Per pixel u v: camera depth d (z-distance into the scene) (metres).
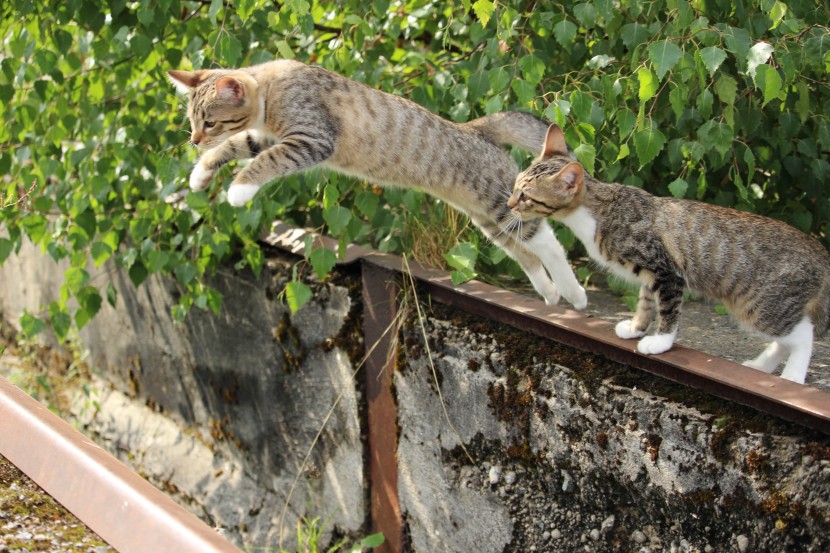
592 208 3.68
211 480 5.26
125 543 2.09
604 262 3.68
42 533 2.32
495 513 3.79
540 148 4.18
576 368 3.42
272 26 4.34
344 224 4.05
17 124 4.93
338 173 4.47
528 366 3.57
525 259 4.27
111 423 6.03
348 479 4.47
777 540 2.80
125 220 5.02
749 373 2.98
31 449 2.47
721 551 3.00
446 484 4.00
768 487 2.80
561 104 3.77
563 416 3.43
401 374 4.10
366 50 4.74
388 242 4.48
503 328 3.75
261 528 4.86
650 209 3.58
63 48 4.59
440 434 3.98
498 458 3.76
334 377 4.45
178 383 5.60
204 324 5.22
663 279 3.45
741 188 3.91
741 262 3.40
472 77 4.25
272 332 4.75
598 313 4.21
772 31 3.96
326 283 4.39
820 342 3.85
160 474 5.52
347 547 4.50
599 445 3.32
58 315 5.11
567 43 3.96
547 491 3.59
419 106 4.29
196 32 4.77
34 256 6.94
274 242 4.72
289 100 4.14
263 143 4.38
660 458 3.11
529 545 3.68
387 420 4.23
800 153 4.46
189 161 4.60
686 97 3.71
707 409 3.02
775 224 3.46
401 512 4.27
